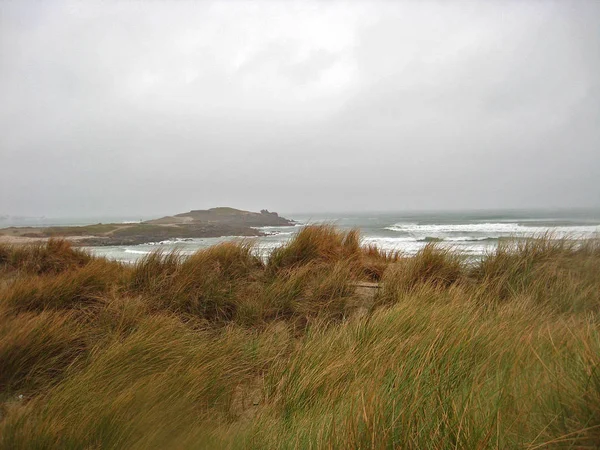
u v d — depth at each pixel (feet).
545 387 6.32
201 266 18.19
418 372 7.96
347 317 14.88
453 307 12.58
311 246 20.66
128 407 8.02
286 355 12.16
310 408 8.53
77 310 14.37
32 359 10.34
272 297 15.81
